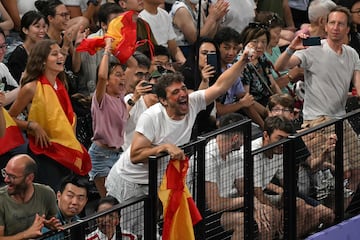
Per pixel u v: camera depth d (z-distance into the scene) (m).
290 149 26.80
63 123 27.22
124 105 28.55
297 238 27.72
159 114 24.84
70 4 33.81
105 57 28.08
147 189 25.20
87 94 31.06
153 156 24.02
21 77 28.27
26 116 27.94
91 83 31.14
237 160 25.67
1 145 26.69
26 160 23.86
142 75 30.00
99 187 28.66
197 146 24.88
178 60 34.03
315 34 34.19
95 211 25.31
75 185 25.16
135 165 25.08
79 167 27.44
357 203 29.33
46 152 27.06
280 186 26.94
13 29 32.91
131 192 25.25
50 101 27.11
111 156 28.58
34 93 27.02
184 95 24.69
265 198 26.66
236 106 30.69
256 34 31.72
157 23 33.41
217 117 30.73
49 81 27.25
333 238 28.20
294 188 26.97
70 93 30.69
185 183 24.41
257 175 26.39
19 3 32.81
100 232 23.58
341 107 30.44
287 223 27.09
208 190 25.36
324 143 27.64
